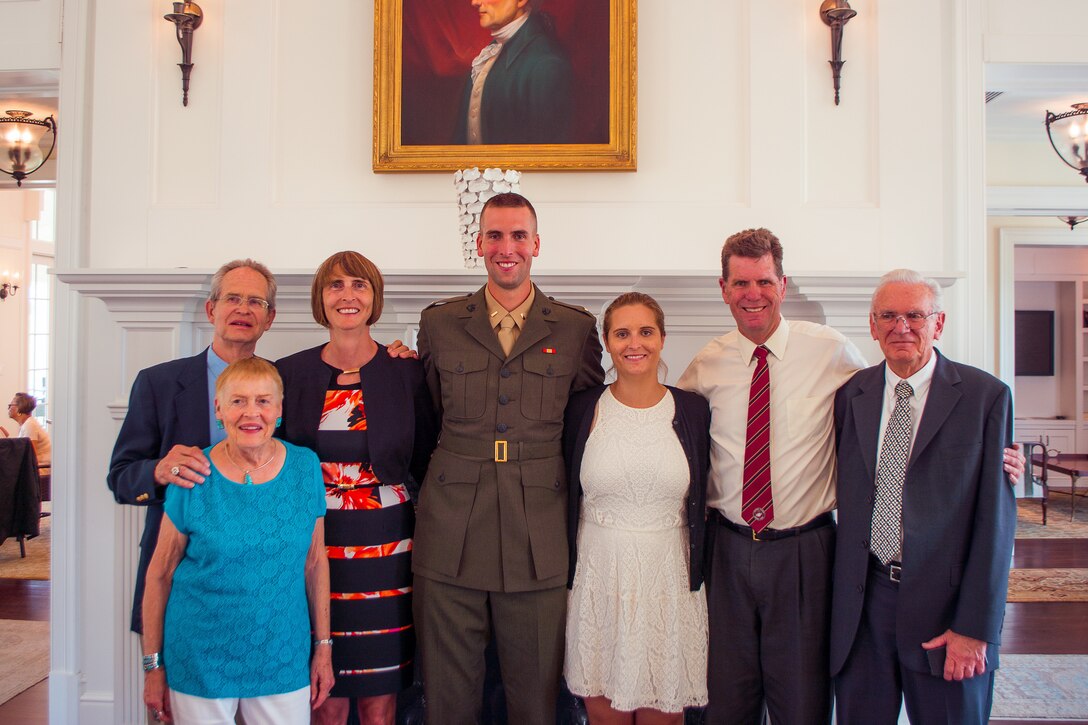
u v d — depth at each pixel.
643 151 2.73
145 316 2.60
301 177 2.78
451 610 1.82
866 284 2.41
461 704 1.85
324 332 2.72
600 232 2.73
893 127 2.68
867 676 1.76
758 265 1.82
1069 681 3.18
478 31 2.71
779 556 1.80
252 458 1.72
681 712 1.85
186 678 1.64
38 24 2.89
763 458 1.83
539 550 1.80
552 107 2.69
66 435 2.79
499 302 1.95
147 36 2.79
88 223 2.85
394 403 1.91
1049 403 8.14
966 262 2.70
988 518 1.63
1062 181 5.50
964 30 2.69
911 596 1.67
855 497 1.76
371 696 1.87
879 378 1.79
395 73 2.71
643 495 1.80
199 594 1.65
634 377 1.84
